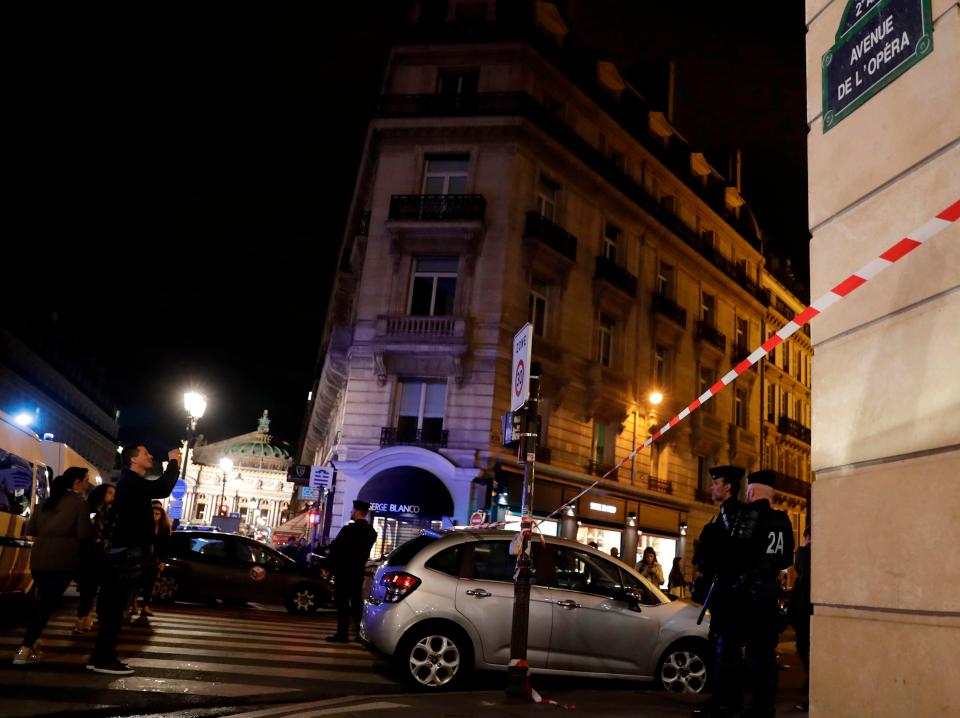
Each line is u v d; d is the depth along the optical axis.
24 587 11.20
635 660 7.88
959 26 3.28
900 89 3.57
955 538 2.94
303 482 27.55
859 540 3.38
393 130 24.84
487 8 26.38
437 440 22.48
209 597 14.29
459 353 22.50
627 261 28.62
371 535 10.67
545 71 26.08
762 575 5.63
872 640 3.23
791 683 10.22
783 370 40.03
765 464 37.03
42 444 12.86
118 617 6.84
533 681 8.07
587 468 25.83
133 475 7.07
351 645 10.10
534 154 25.11
